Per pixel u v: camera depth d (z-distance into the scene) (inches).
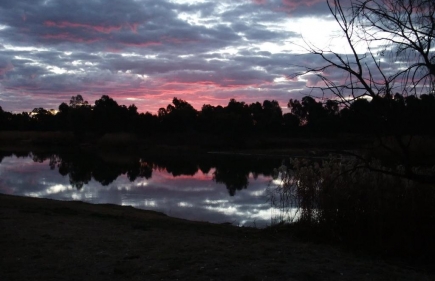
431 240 364.8
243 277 253.8
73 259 291.1
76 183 1067.3
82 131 3540.8
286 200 541.6
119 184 1055.6
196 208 713.0
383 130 222.5
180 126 3366.1
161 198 826.8
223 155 2367.1
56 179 1147.3
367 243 380.5
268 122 3102.9
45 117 4165.8
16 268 266.1
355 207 399.9
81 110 3695.9
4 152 2410.2
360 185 404.5
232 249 333.1
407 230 371.6
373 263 314.7
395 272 289.4
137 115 3543.3
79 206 602.9
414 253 362.0
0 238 343.3
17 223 410.0
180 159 2057.1
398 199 382.0
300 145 2385.6
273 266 281.6
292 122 2866.6
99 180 1139.9
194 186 1018.7
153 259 295.3
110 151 2684.5
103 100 3651.6
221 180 1161.4
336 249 366.9
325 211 413.7
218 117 3198.8
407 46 212.7
